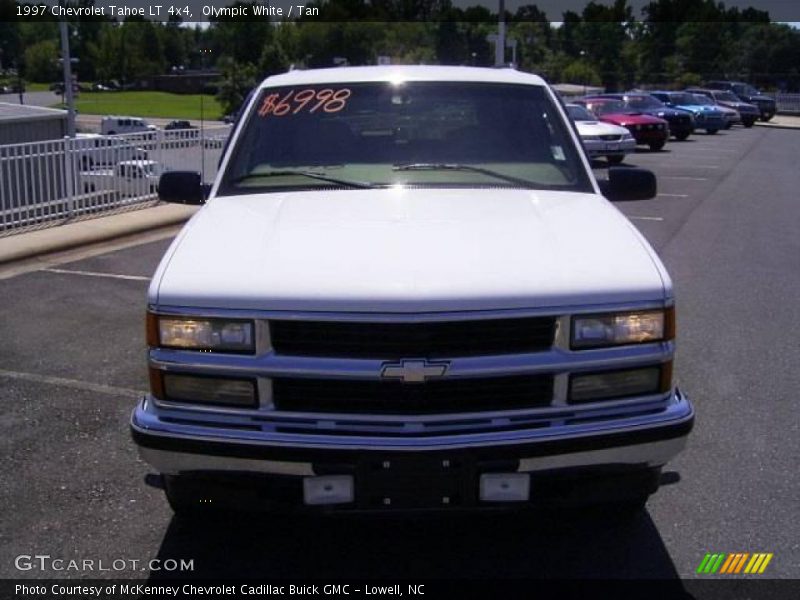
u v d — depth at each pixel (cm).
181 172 473
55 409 538
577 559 371
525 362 315
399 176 435
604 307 320
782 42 7662
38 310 769
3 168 1110
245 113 471
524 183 433
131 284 870
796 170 2041
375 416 316
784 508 415
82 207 1232
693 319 744
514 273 323
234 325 317
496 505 322
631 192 472
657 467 342
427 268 325
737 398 558
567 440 316
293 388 319
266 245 349
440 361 311
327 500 321
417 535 390
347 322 311
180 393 325
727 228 1206
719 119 3444
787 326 723
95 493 430
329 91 473
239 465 320
